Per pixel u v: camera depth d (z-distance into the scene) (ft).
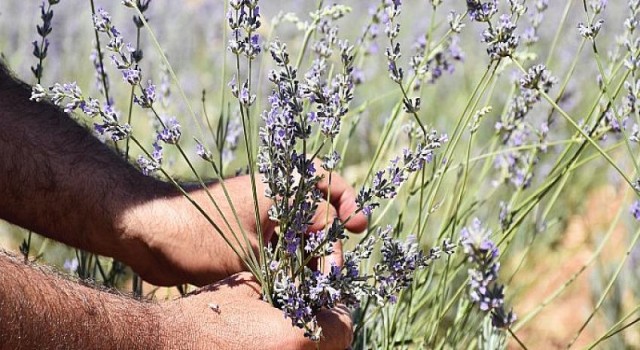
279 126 3.34
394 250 3.46
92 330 3.23
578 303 6.16
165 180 4.09
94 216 3.92
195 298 3.49
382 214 4.19
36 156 3.94
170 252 3.87
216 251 3.83
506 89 8.15
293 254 3.47
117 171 3.98
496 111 7.77
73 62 7.63
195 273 3.87
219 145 4.55
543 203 6.60
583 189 6.78
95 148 4.03
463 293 4.38
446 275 4.11
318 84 3.38
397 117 4.58
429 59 4.37
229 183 3.93
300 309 3.35
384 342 4.07
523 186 4.28
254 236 3.84
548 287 6.20
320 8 4.28
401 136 5.38
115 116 3.39
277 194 3.43
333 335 3.48
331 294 3.41
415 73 4.06
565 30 9.21
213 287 3.56
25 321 3.14
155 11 8.69
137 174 4.00
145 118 7.14
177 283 3.95
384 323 4.09
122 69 3.39
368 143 6.76
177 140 3.42
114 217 3.90
